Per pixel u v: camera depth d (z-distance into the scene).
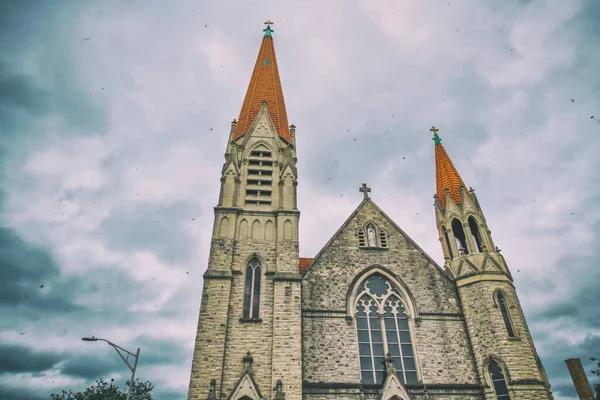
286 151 37.88
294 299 29.14
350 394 26.84
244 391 25.42
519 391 26.59
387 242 34.69
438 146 42.69
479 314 30.30
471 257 33.12
